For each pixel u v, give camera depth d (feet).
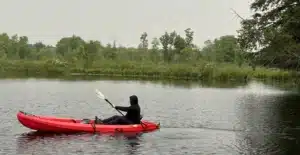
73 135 48.57
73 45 348.59
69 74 217.56
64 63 227.81
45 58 263.08
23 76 187.62
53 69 224.53
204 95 112.57
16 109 73.82
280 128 59.11
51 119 51.88
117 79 181.57
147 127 52.60
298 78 113.91
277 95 115.65
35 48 375.66
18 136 48.14
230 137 51.29
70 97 97.76
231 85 157.48
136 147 43.70
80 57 236.84
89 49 240.94
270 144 47.39
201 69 193.88
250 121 65.82
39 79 168.66
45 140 46.14
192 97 106.11
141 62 236.43
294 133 54.85
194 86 147.74
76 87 129.70
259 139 50.21
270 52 54.34
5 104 80.79
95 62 232.32
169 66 209.97
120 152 41.50
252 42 50.34
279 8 86.99
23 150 41.75
